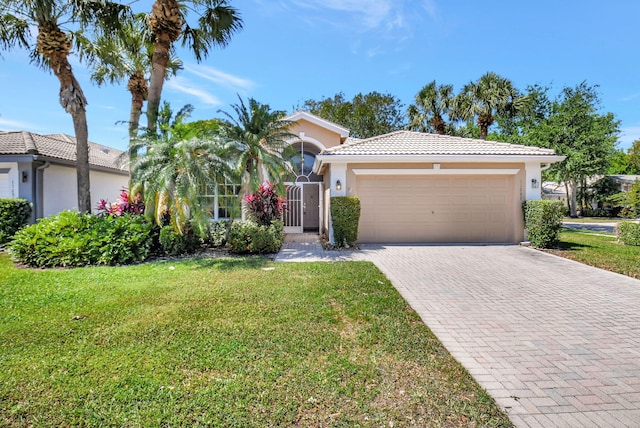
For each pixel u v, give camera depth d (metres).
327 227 14.56
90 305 5.72
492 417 2.93
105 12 11.38
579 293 6.73
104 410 2.96
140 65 14.57
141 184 10.23
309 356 3.96
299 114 17.77
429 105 24.12
